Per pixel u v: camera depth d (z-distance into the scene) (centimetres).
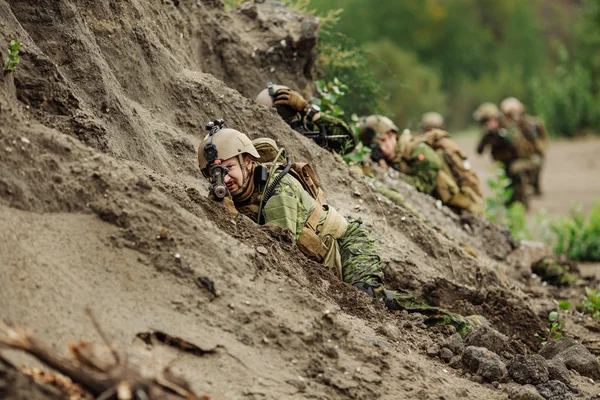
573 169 4844
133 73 1202
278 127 1305
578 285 1755
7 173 797
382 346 885
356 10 11044
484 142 3425
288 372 791
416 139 1922
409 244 1291
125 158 1017
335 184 1315
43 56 971
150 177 912
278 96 1380
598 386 1030
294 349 815
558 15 16312
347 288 1009
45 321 702
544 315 1362
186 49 1413
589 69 7869
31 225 780
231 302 822
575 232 2314
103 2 1192
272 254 938
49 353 625
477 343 1022
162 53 1257
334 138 1402
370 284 1051
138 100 1199
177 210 860
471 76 12938
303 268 979
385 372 855
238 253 877
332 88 1688
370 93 1912
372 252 1080
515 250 1916
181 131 1217
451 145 1952
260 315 823
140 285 789
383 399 819
